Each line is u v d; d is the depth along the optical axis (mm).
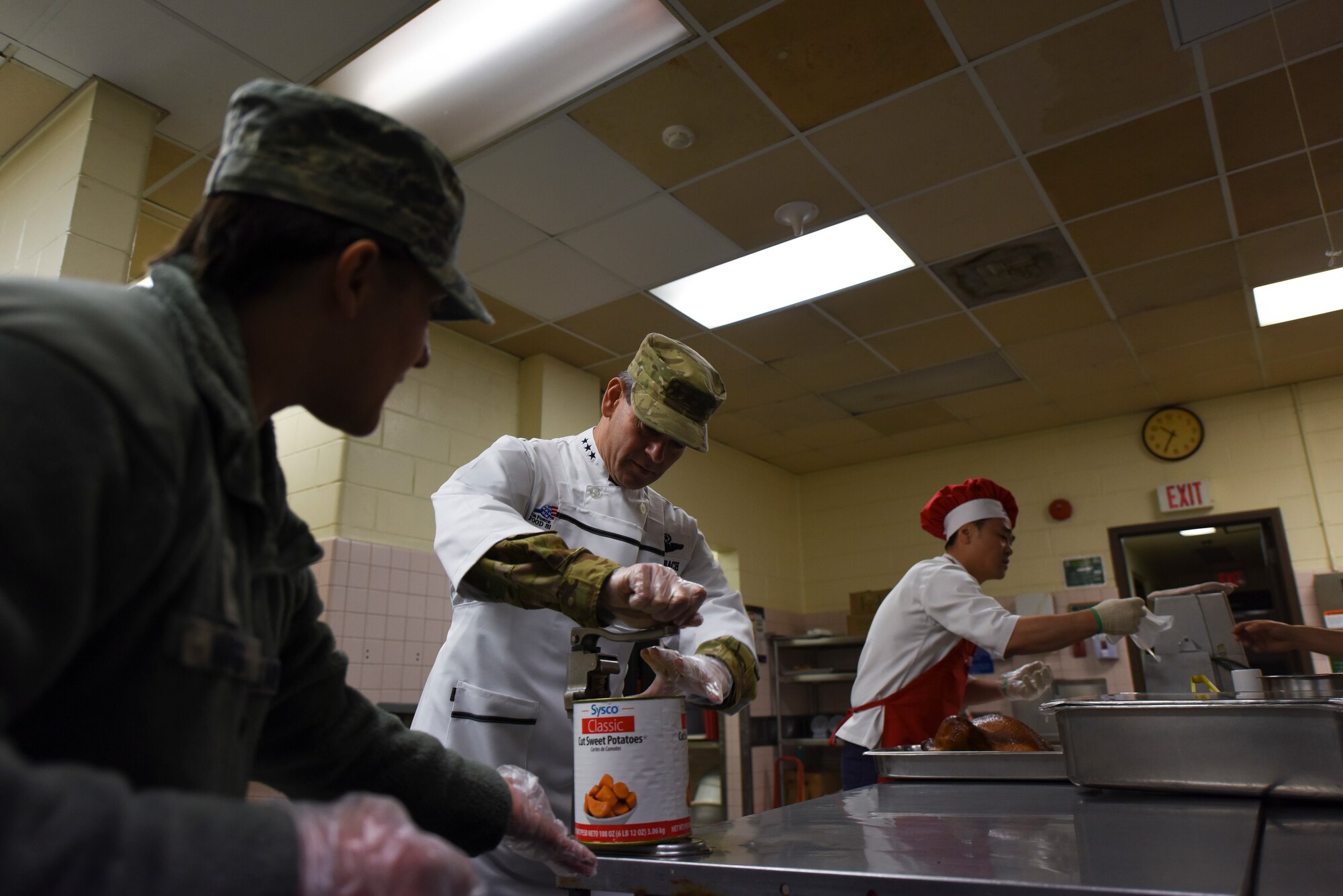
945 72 2787
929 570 2539
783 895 744
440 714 1465
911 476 6547
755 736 5875
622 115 2969
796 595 6723
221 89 2877
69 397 428
